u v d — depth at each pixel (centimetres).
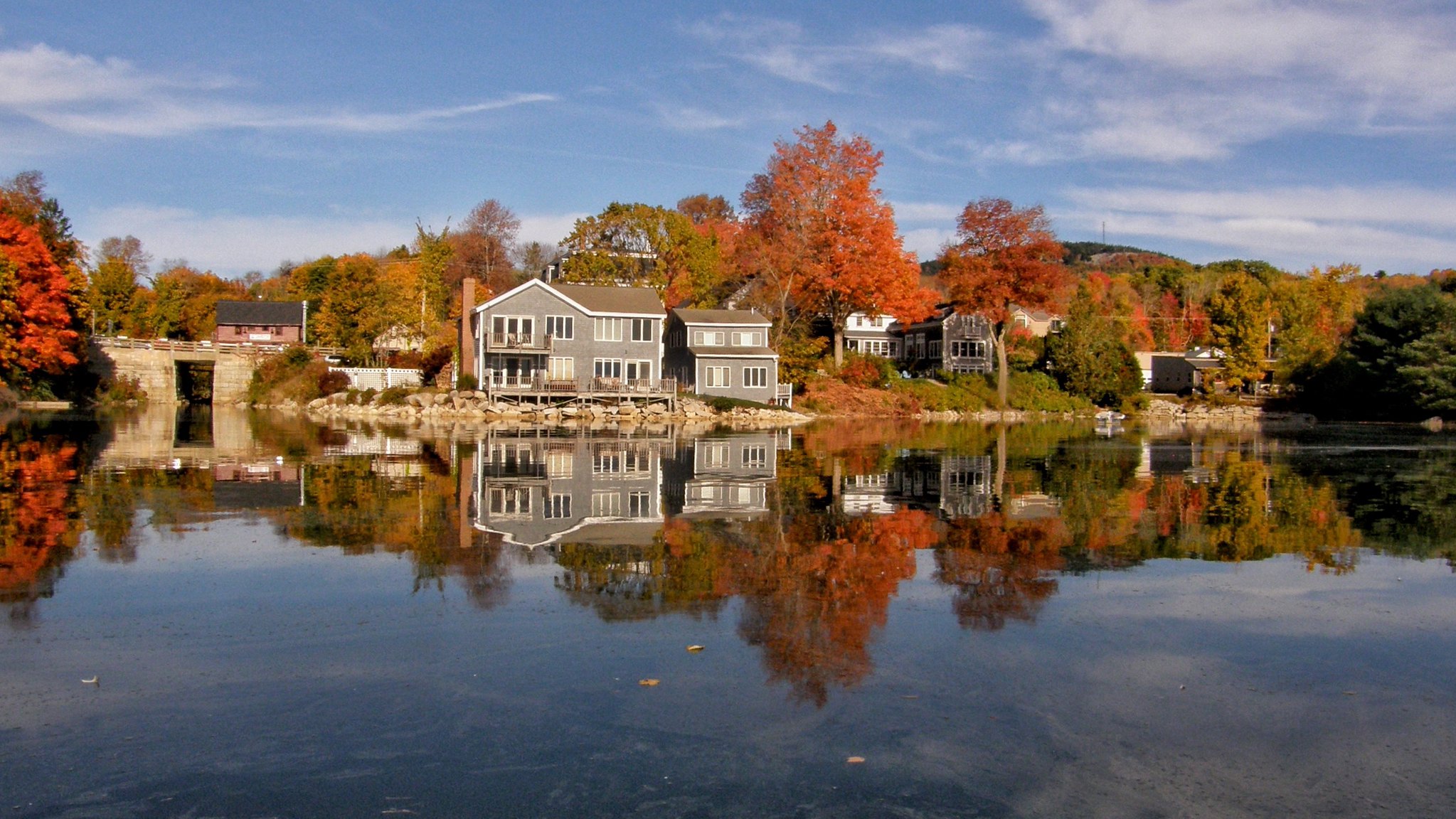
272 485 2061
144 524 1530
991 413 7406
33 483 2070
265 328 9400
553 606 1028
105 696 765
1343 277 10900
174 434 3794
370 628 946
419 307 7088
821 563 1275
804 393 6875
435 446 3253
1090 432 5312
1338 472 2759
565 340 5816
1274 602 1100
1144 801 612
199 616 985
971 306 7225
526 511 1695
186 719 722
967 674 836
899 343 9694
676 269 7906
